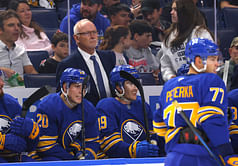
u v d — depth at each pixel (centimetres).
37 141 1108
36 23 1764
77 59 1370
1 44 1562
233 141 1058
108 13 1716
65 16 1853
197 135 749
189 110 778
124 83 1202
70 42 1639
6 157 1083
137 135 1211
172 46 1498
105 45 1619
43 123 1130
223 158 750
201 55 805
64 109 1151
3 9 1722
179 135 777
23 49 1612
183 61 1479
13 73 1532
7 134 1081
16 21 1584
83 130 1116
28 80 1493
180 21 1489
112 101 1217
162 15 1723
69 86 1141
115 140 1172
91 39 1377
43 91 1098
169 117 798
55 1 1945
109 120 1188
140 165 887
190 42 829
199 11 1512
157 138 1241
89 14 1683
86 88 1165
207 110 756
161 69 1543
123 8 1691
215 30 1844
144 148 1136
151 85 1573
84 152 1109
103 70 1402
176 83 811
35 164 880
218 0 2073
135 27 1612
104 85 1385
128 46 1612
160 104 853
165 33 1574
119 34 1596
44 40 1759
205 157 750
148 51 1628
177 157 761
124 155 1161
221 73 1457
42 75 1511
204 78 787
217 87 775
